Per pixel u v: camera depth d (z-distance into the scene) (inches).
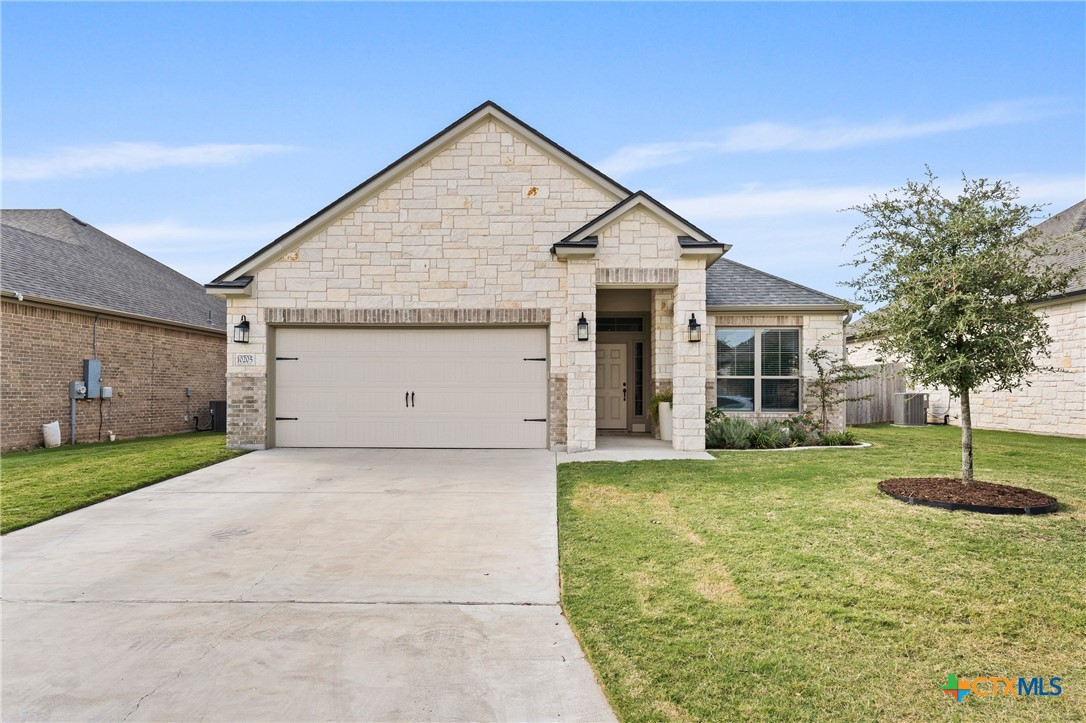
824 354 497.4
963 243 253.9
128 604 167.8
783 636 141.4
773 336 514.9
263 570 194.4
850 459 368.8
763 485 292.0
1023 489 258.4
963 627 144.2
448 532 235.3
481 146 449.1
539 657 136.9
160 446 473.4
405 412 449.7
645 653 134.8
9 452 470.0
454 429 448.5
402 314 442.6
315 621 156.3
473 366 450.0
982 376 250.1
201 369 725.3
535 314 442.6
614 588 171.2
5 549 215.8
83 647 142.3
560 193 447.2
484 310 442.6
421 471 357.7
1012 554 189.6
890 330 267.9
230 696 120.9
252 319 446.0
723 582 173.3
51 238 661.9
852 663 129.4
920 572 176.9
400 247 444.8
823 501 257.8
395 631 150.4
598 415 543.8
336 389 451.2
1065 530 212.2
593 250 413.4
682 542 210.1
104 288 611.2
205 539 227.6
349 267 444.8
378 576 188.7
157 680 127.1
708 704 115.6
